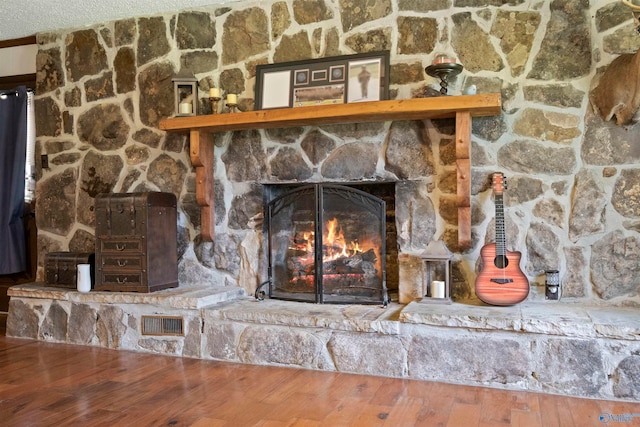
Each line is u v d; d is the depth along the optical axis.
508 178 3.31
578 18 3.19
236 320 3.28
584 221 3.18
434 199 3.44
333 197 3.54
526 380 2.74
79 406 2.57
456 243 3.40
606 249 3.15
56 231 4.38
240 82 3.87
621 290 3.12
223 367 3.17
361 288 3.52
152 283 3.66
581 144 3.19
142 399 2.66
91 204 4.27
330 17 3.64
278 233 3.74
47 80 4.41
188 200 4.02
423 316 2.88
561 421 2.36
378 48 3.53
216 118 3.59
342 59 3.58
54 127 4.39
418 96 3.44
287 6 3.75
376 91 3.46
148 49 4.10
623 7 3.10
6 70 4.65
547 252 3.25
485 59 3.34
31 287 3.96
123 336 3.59
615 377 2.61
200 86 3.96
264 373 3.05
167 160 4.07
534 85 3.26
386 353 2.96
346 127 3.61
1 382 2.93
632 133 3.09
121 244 3.68
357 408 2.52
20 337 3.91
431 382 2.87
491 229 3.34
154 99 4.09
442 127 3.42
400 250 3.51
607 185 3.14
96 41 4.25
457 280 3.39
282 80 3.71
